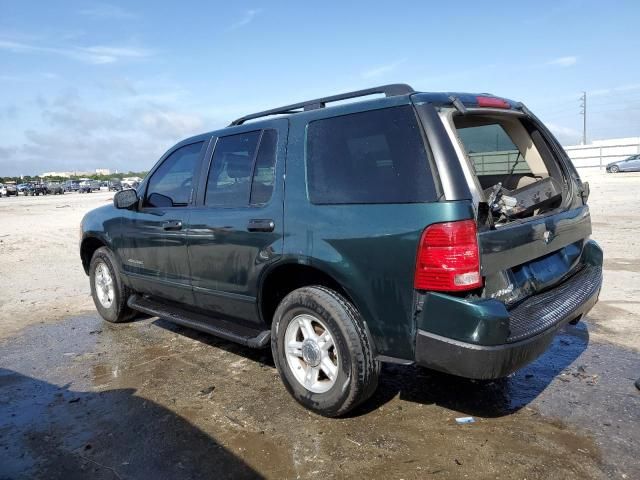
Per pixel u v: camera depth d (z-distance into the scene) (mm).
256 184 3910
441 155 2922
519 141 4105
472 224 2818
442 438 3189
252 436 3291
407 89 3299
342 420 3453
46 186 63875
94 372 4465
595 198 18875
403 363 3098
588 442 3092
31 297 7359
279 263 3594
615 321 5340
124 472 2951
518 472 2816
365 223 3125
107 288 5832
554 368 4215
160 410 3695
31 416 3678
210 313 4473
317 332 3525
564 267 3723
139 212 5094
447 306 2814
